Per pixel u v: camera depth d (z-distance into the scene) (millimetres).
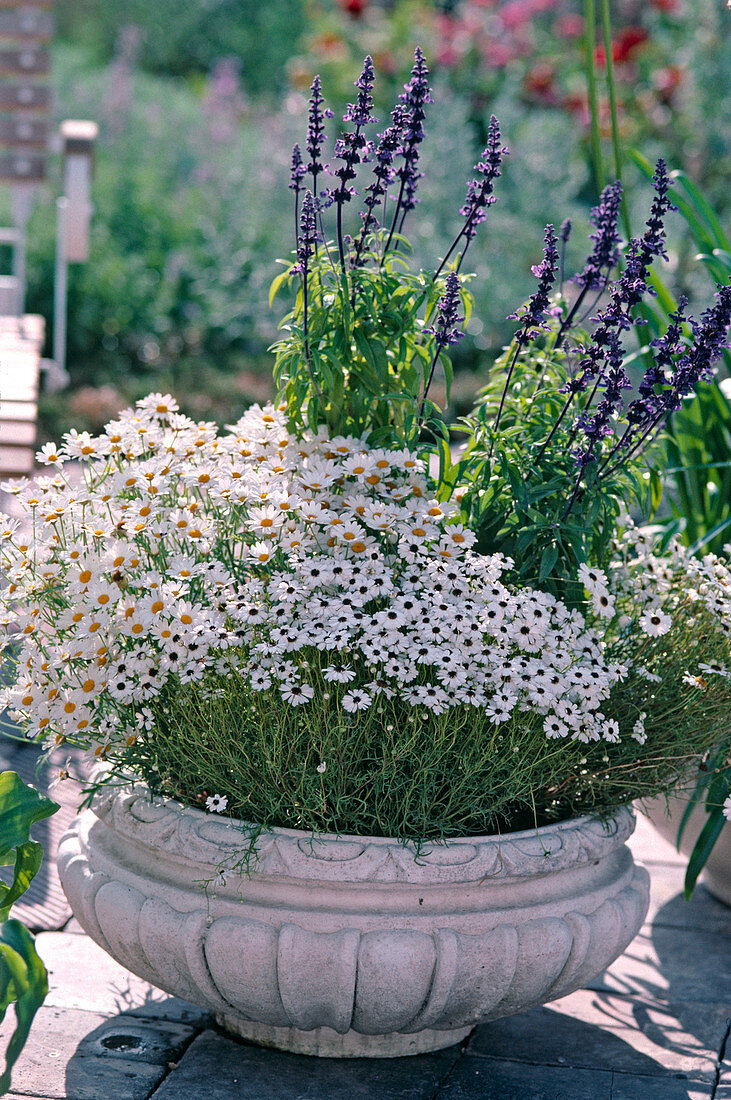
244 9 13961
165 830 1994
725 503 2973
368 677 2014
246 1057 2127
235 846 1934
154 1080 2037
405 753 1906
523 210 8359
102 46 13648
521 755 2004
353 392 2289
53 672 2016
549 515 2176
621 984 2465
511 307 7816
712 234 3197
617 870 2160
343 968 1872
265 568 2125
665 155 8516
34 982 1764
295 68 10031
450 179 8094
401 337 2283
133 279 7777
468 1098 2031
